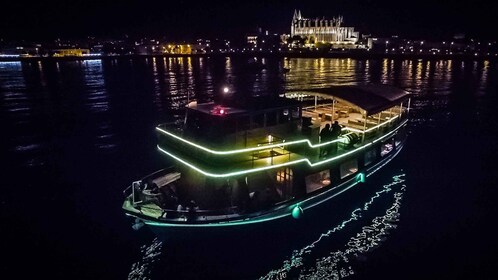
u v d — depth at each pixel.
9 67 137.88
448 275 14.57
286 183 15.75
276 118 14.96
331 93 19.52
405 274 14.59
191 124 14.88
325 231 17.23
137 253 15.90
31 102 56.62
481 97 59.28
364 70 123.94
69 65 153.75
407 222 18.23
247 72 119.19
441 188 22.27
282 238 15.81
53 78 94.00
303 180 15.69
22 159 29.12
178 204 14.95
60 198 21.72
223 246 14.52
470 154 28.95
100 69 128.88
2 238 17.22
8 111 49.19
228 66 151.88
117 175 25.59
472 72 111.69
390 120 21.89
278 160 14.72
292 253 15.68
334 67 141.25
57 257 15.82
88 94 65.94
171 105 55.16
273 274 14.44
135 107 53.12
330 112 22.47
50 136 36.28
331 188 16.95
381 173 22.09
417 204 20.11
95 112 49.00
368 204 20.08
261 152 14.48
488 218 18.69
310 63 171.00
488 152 29.45
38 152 30.97
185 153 14.95
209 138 14.00
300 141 14.92
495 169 25.52
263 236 15.18
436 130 36.97
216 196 14.17
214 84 83.94
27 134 37.06
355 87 22.38
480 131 36.53
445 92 65.69
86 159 29.08
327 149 17.02
